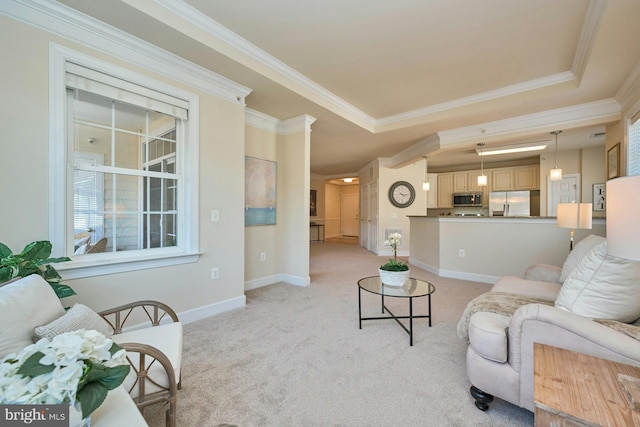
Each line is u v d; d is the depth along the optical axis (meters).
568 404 0.76
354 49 2.59
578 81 2.94
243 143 3.11
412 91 3.47
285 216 4.21
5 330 0.98
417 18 2.16
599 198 5.34
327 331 2.46
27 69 1.79
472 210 7.66
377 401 1.56
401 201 6.82
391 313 2.69
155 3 1.97
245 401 1.56
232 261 3.03
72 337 0.78
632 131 3.03
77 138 2.11
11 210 1.76
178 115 2.55
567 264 2.28
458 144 4.37
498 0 1.96
